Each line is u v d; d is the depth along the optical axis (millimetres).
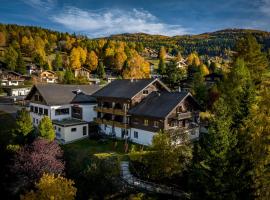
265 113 29391
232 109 38469
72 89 65062
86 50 175000
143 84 52531
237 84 48219
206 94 62188
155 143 33062
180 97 47250
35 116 63156
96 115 60688
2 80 121125
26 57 186250
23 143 46344
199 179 28234
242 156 27172
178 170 32562
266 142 24922
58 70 160000
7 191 37938
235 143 27719
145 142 47062
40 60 162500
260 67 60719
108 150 44812
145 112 46875
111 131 53688
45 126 44219
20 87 110250
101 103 56875
